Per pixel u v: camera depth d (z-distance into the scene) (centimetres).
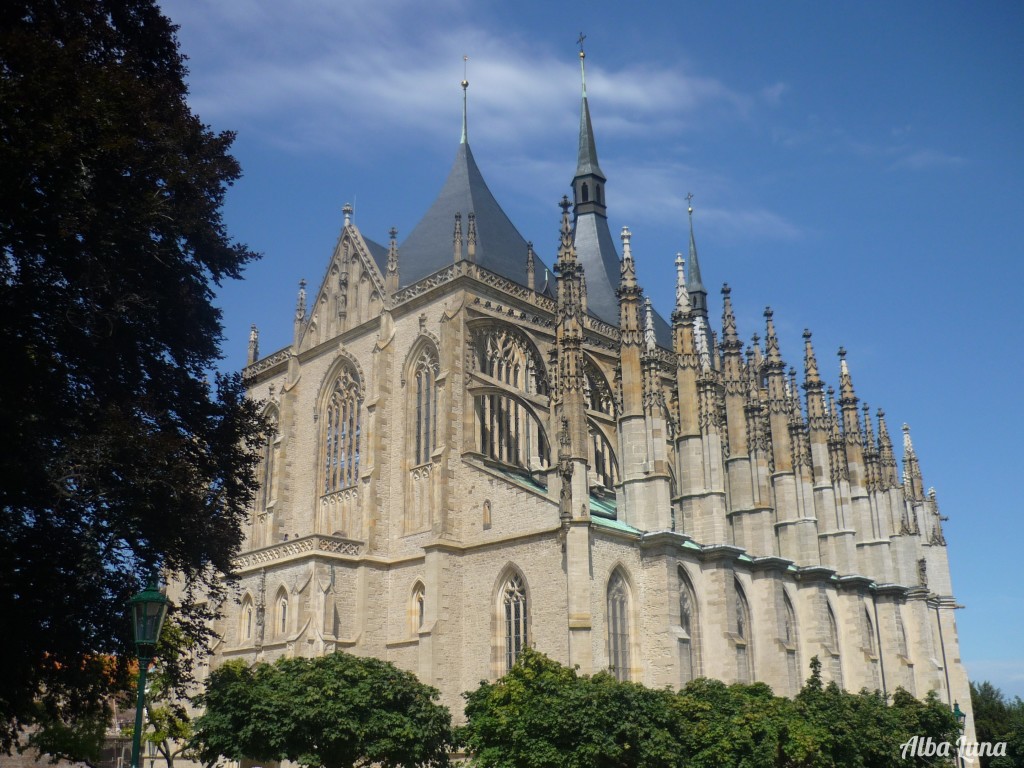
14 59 4050
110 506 4353
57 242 4178
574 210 12875
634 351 8175
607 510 8300
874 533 11288
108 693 4847
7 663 4047
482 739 5356
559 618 6881
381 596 8112
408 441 8494
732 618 7944
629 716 5212
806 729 6219
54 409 4203
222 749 5197
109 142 4131
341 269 9669
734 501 9206
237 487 5072
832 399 11056
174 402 4906
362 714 5259
